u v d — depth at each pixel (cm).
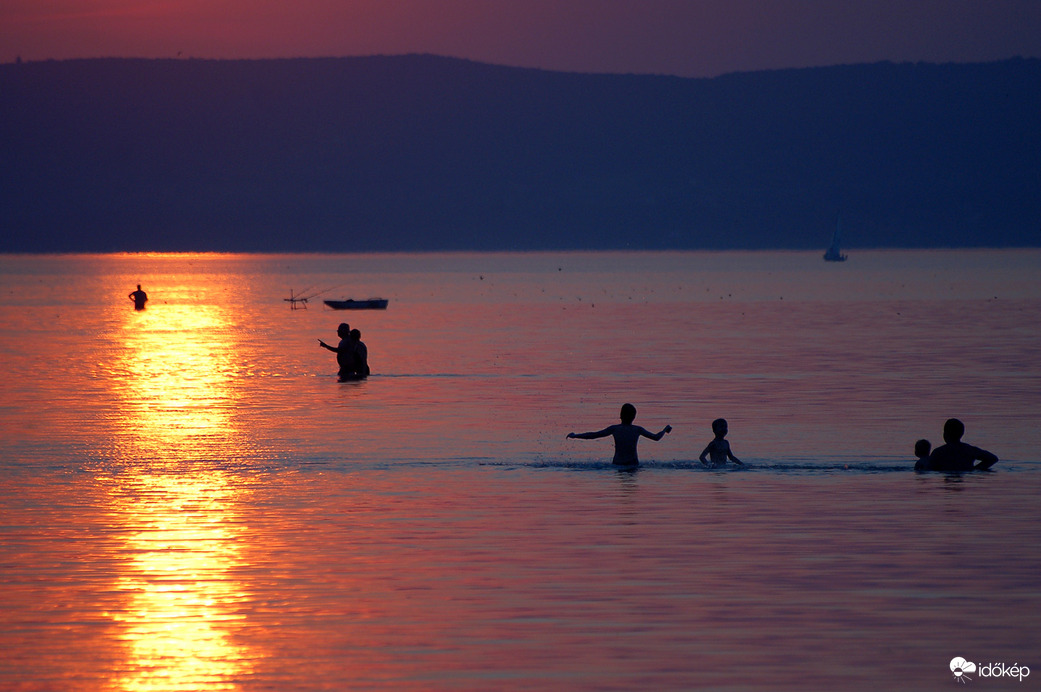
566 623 4450
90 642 4297
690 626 4406
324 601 4738
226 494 6850
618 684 3881
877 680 3912
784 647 4194
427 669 4016
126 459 8125
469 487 7044
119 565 5272
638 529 5881
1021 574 5025
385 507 6456
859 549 5447
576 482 7194
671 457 8112
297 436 9156
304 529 5944
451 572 5134
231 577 5075
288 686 3894
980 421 9600
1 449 8550
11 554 5466
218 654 4169
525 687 3859
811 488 6925
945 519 6041
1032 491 6775
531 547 5541
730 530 5841
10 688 3903
